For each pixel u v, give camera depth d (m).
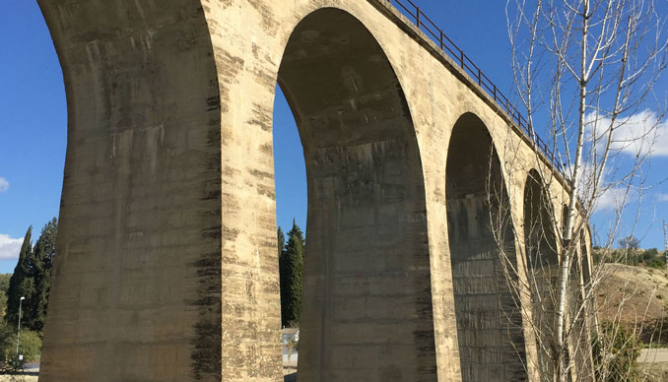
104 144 9.34
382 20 13.32
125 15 9.01
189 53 8.70
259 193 8.82
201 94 8.62
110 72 9.42
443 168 15.29
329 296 14.66
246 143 8.78
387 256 14.20
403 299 13.81
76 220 9.30
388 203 14.39
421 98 14.58
